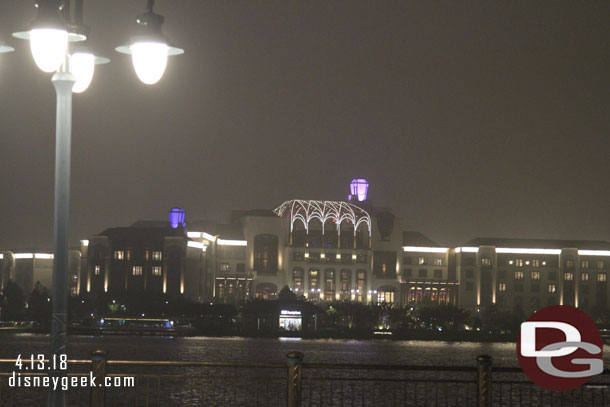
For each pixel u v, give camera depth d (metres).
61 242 27.36
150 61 26.34
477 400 34.19
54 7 25.14
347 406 81.06
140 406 81.44
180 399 87.75
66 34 25.31
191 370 146.12
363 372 149.12
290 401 33.19
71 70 28.59
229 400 86.19
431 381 36.47
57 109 27.44
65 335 27.36
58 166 27.39
